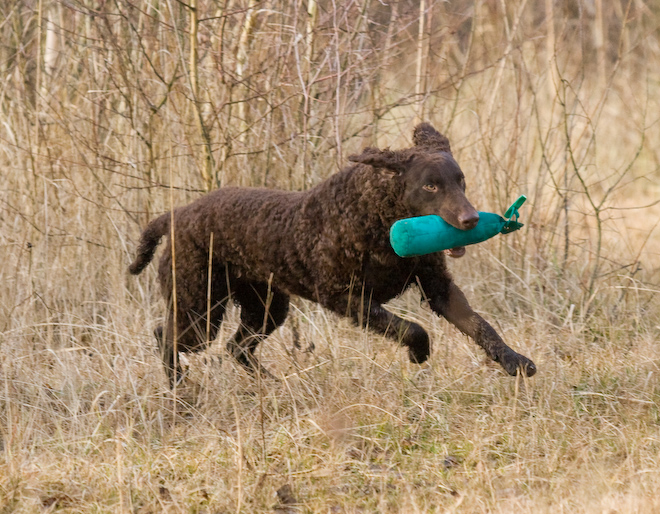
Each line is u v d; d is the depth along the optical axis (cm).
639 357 1862
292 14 2394
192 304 1866
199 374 1897
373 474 1381
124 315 2114
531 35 2895
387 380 1769
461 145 2695
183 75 2272
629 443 1426
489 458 1448
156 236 1970
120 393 1683
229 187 1889
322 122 2409
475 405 1645
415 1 2647
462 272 2383
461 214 1502
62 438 1520
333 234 1681
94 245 2367
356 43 2461
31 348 1931
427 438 1529
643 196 3603
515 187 2500
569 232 2622
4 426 1638
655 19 3825
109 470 1408
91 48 2388
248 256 1808
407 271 1684
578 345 1988
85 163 2336
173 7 2395
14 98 2552
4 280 2205
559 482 1293
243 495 1295
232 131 2389
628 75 3609
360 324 1694
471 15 2555
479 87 2592
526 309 2242
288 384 1648
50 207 2433
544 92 3216
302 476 1383
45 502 1324
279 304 1964
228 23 2436
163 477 1395
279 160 2411
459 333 2009
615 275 2325
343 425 1525
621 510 1164
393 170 1595
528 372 1570
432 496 1299
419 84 2550
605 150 3753
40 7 2450
